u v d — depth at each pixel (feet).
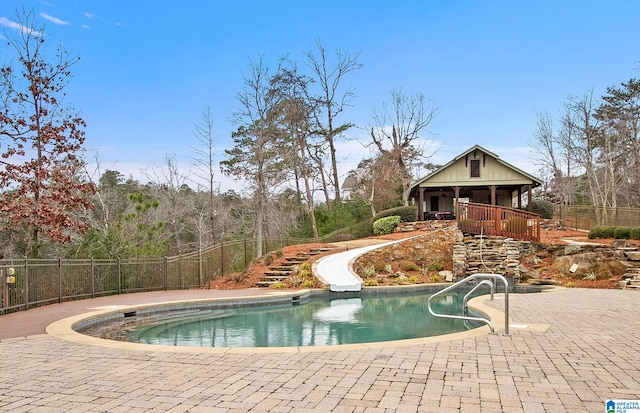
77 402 13.69
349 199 147.43
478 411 12.62
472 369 17.08
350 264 61.98
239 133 106.32
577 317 29.66
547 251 65.87
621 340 22.36
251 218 108.99
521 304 36.09
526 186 104.42
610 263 55.21
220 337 30.09
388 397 13.85
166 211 96.89
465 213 70.95
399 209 101.81
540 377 15.94
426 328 32.19
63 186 55.62
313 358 19.12
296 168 113.29
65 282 45.44
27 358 19.77
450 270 65.00
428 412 12.55
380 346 21.36
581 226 103.09
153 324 35.65
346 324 34.32
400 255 67.10
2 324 30.42
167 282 57.93
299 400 13.65
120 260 52.65
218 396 14.12
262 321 36.55
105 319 35.29
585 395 13.92
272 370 17.24
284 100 98.07
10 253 54.29
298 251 70.64
